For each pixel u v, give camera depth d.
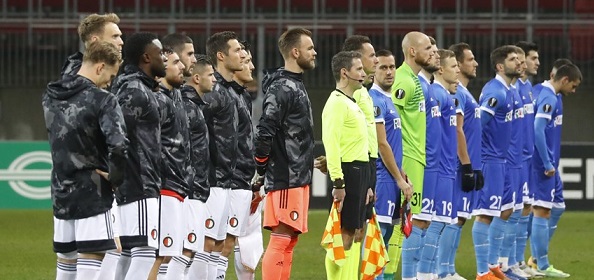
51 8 71.88
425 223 32.19
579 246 48.47
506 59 36.88
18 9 70.94
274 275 27.56
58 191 22.16
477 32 67.38
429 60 31.64
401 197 30.98
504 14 68.50
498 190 36.53
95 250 22.06
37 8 71.25
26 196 61.47
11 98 68.38
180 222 24.67
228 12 71.44
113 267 22.73
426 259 32.94
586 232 53.88
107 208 22.16
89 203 22.02
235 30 67.50
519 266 39.84
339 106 27.59
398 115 30.66
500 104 36.56
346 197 27.98
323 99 66.69
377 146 29.42
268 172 27.66
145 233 23.03
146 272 23.36
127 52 23.50
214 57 29.23
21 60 68.44
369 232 28.83
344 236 28.11
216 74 29.17
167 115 24.41
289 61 27.62
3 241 48.53
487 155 36.62
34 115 68.50
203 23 67.06
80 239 22.08
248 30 67.94
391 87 30.98
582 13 69.50
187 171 24.89
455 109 33.53
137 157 23.03
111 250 22.48
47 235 51.09
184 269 26.84
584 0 69.44
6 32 68.31
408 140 31.36
